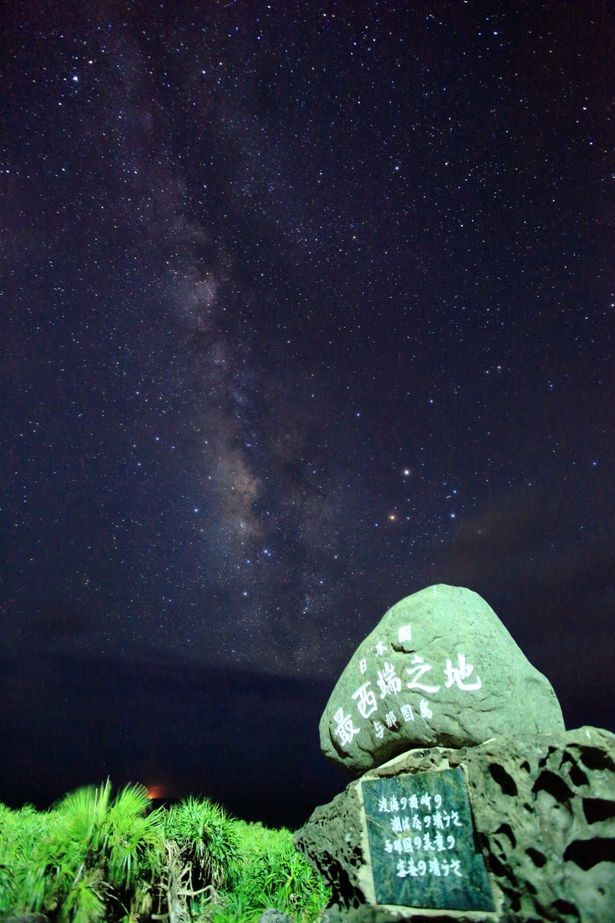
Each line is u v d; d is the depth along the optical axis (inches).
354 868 216.7
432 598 229.3
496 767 193.8
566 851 176.1
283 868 298.7
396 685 223.6
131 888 237.9
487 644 213.3
